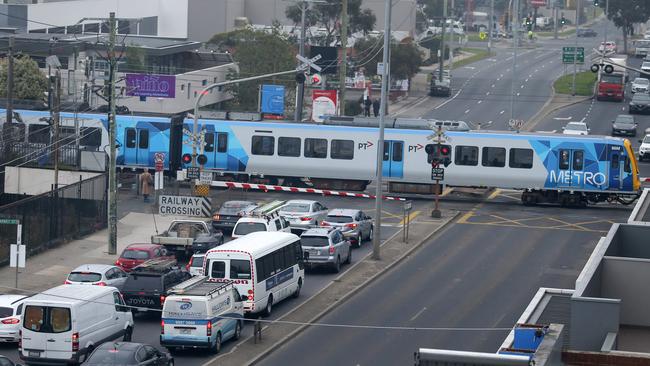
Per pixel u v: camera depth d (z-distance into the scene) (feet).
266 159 642.63
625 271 234.17
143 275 371.35
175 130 655.35
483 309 401.08
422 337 364.58
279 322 378.53
